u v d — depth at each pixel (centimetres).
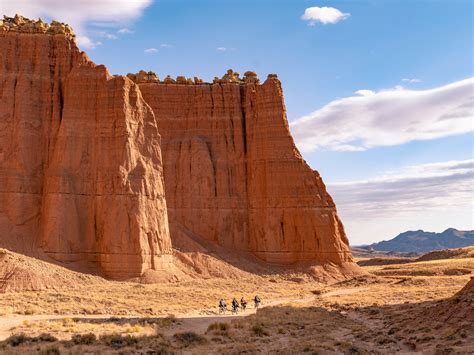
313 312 5331
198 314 5381
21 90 7925
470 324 3522
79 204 7556
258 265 9131
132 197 7519
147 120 8344
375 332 3969
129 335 3734
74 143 7762
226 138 10038
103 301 5697
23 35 8256
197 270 8356
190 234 9262
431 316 4034
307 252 9325
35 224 7444
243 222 9669
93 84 8044
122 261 7262
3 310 4931
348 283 8575
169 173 9606
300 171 9625
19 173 7556
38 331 3941
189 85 10225
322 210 9512
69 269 7038
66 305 5391
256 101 10081
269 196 9550
